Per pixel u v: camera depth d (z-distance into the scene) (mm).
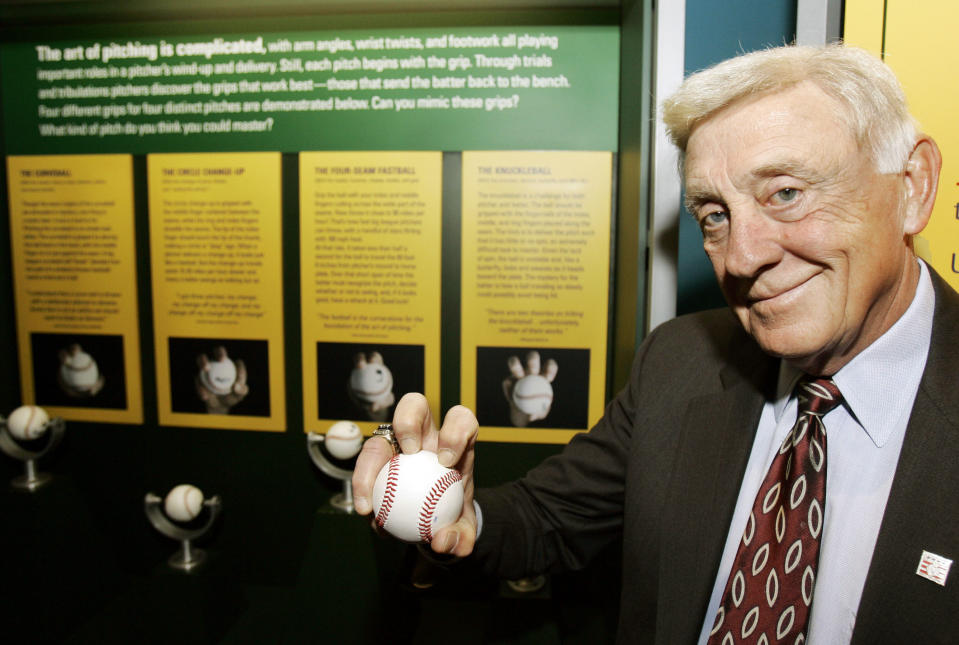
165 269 1635
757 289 590
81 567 1641
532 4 1420
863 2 960
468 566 796
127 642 1520
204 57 1543
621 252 1424
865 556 600
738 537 714
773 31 1054
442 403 1598
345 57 1508
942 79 953
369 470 675
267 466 1685
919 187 587
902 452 580
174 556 1637
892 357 620
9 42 1594
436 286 1562
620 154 1446
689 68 1070
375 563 1439
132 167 1607
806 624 604
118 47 1563
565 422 1568
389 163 1530
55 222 1654
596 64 1454
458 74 1487
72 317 1688
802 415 674
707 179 584
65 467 1749
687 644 688
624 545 821
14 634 1561
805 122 528
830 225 540
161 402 1691
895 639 539
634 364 954
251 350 1644
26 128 1625
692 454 767
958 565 521
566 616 1548
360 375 1611
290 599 1690
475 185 1513
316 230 1570
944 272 990
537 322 1545
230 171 1577
